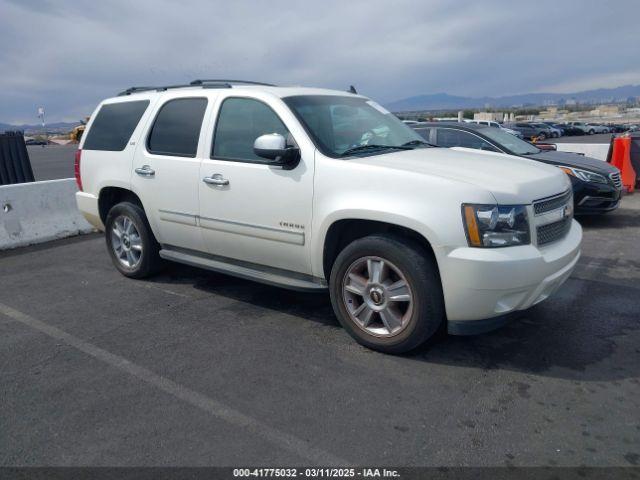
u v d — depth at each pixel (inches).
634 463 99.5
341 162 146.1
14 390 131.0
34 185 298.4
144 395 127.0
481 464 99.9
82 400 125.5
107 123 218.5
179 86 204.2
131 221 211.0
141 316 178.2
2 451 106.8
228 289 204.4
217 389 129.0
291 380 132.5
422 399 122.6
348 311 149.6
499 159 163.5
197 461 102.2
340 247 158.1
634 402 120.1
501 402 120.9
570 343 151.1
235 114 172.9
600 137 1841.8
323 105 172.1
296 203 152.9
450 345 150.3
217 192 171.9
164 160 188.5
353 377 133.3
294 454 103.7
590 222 324.5
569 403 120.2
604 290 196.1
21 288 214.4
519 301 132.4
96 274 231.5
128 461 102.7
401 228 140.9
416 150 167.2
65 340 160.4
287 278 166.4
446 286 130.6
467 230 126.9
